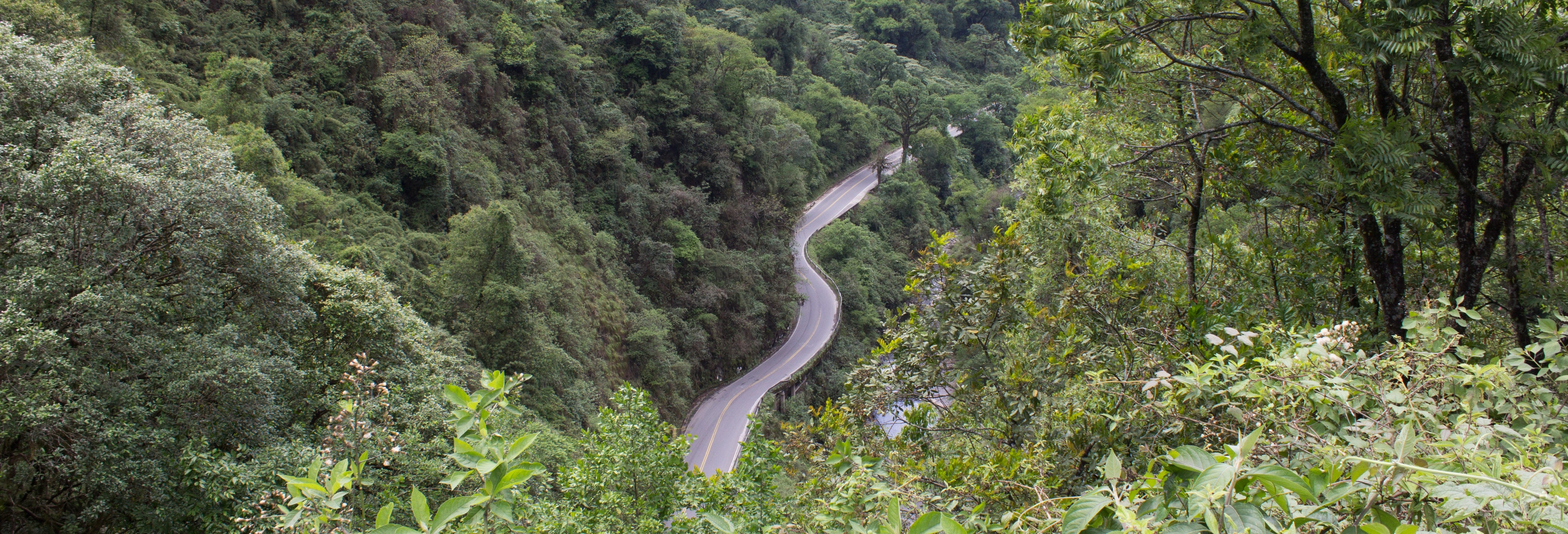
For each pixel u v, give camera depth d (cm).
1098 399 567
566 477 941
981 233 6103
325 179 2877
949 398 804
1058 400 635
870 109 8344
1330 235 683
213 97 2620
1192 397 418
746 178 5788
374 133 3334
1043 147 793
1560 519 200
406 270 2683
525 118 4197
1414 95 641
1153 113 867
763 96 6638
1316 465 319
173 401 1198
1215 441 439
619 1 5581
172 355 1220
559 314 3241
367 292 1653
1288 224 838
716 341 4422
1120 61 596
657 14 5578
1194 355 541
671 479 921
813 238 6319
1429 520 223
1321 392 356
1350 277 680
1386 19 492
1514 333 558
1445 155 546
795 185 6281
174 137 1384
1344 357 411
